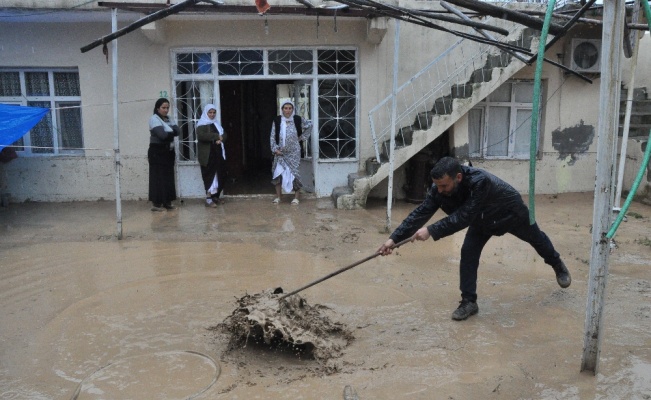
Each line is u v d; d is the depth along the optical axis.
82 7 8.41
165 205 9.05
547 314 4.95
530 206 3.39
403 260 6.59
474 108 10.35
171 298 5.39
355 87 9.90
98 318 4.92
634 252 6.82
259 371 3.98
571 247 7.04
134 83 9.54
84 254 6.75
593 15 9.09
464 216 4.33
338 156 10.06
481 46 9.95
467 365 4.04
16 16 8.80
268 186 11.19
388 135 10.05
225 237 7.49
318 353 4.15
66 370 3.99
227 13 8.80
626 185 10.38
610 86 3.51
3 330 4.65
